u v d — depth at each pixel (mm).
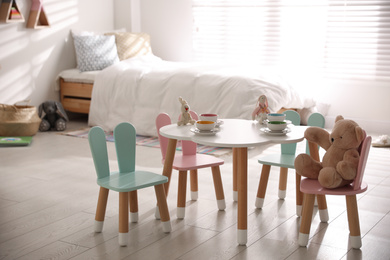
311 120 2662
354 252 2105
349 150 2113
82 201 2768
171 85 4348
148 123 4434
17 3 4719
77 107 5094
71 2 5293
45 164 3541
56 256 2080
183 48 5828
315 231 2332
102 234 2311
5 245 2191
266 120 2547
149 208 2648
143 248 2154
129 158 2414
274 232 2324
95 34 5492
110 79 4695
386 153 3885
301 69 5137
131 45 5398
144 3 5965
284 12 5148
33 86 4973
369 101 4828
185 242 2215
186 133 2320
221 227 2389
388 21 4613
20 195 2873
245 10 5375
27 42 4859
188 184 3053
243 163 2162
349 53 4848
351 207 2119
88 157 3742
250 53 5430
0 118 4344
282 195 2777
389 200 2779
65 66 5289
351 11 4777
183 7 5742
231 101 4008
